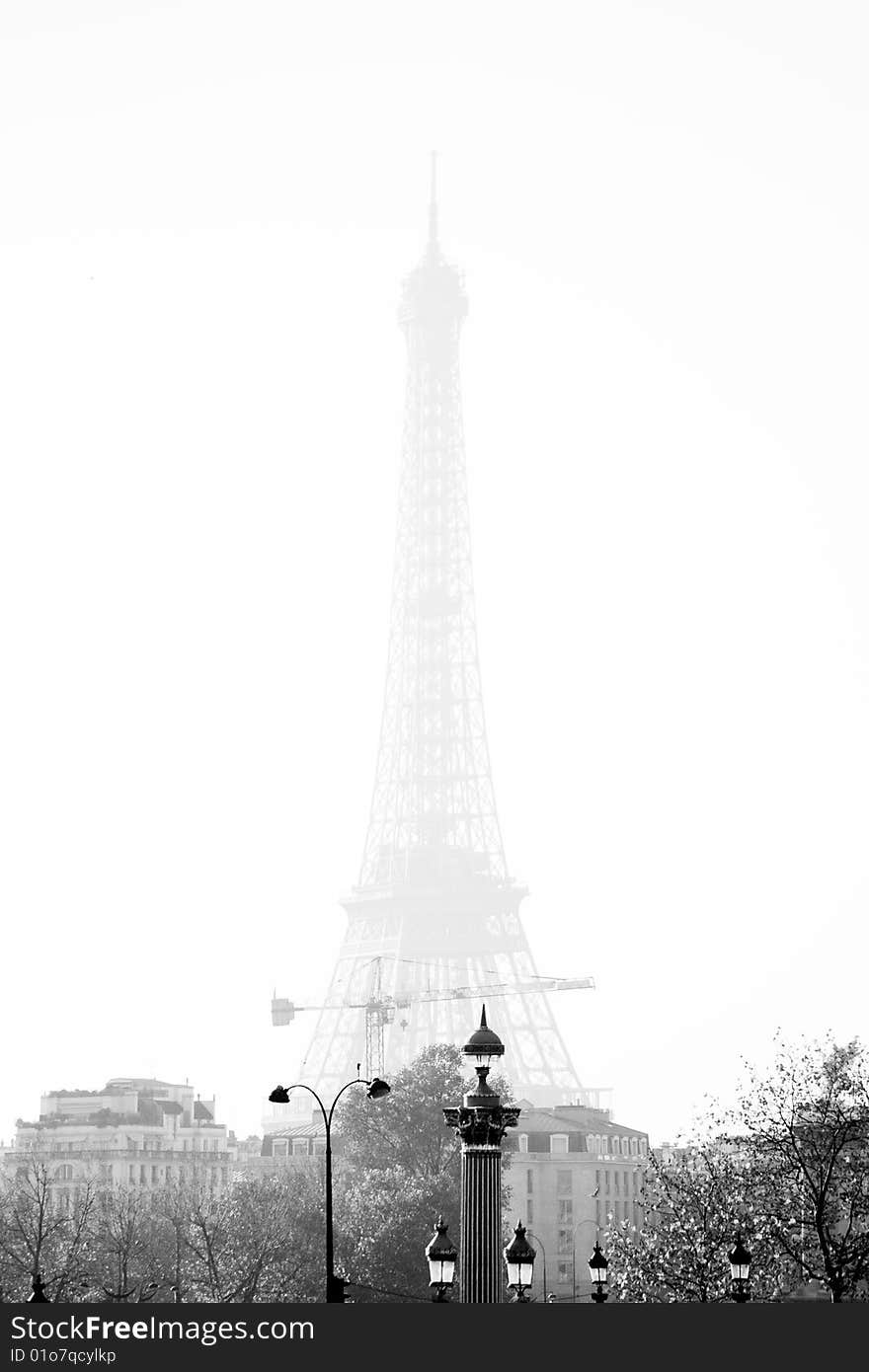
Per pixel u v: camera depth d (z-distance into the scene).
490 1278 74.38
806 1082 117.06
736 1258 82.75
